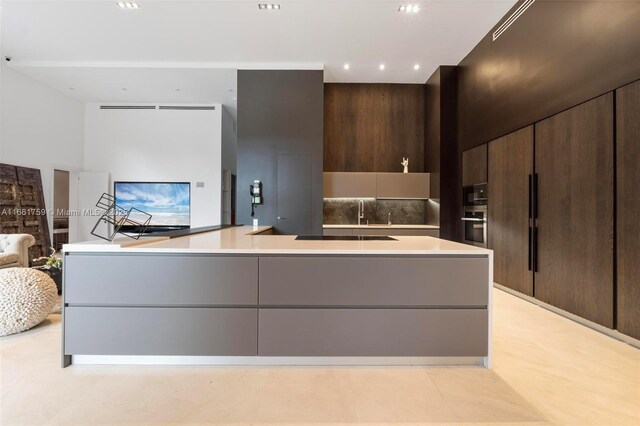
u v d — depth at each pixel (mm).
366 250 2168
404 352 2207
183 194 7465
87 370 2150
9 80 5613
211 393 1893
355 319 2205
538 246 3568
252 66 5492
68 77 5957
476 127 4887
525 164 3775
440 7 3975
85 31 4562
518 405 1792
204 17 4199
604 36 2729
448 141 5551
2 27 4453
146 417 1677
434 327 2207
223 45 4926
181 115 7453
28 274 2934
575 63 3037
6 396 1850
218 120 7441
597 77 2795
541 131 3502
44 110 6336
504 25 4152
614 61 2637
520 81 3854
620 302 2615
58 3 3920
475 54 4910
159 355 2217
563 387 1971
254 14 4121
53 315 3338
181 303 2189
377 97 6246
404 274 2205
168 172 7449
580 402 1821
